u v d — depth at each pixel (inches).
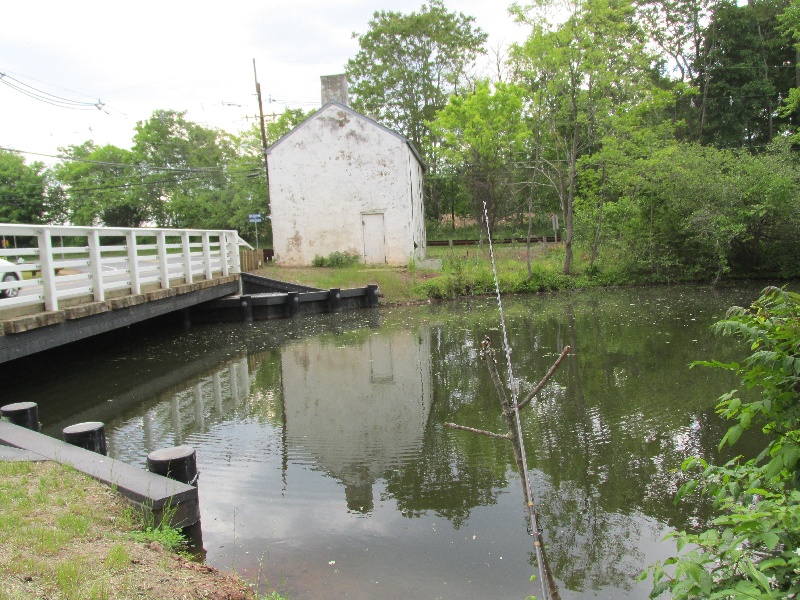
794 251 823.7
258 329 609.3
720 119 1274.6
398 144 928.9
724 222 776.9
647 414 287.3
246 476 232.7
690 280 857.5
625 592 150.9
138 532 157.1
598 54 783.7
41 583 121.8
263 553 172.7
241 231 1432.1
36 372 424.5
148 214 1596.9
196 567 147.1
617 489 210.1
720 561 93.9
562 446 252.4
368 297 746.2
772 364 100.0
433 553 171.3
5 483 178.7
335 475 231.8
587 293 786.8
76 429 221.0
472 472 230.2
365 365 426.9
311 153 946.1
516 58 835.4
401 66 1487.5
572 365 390.9
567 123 864.9
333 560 167.9
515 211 1213.7
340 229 948.0
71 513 159.6
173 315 634.8
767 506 94.6
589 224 908.6
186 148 1617.9
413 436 274.5
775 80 1311.5
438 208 1498.5
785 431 111.7
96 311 373.4
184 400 348.5
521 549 173.2
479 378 375.6
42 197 1606.8
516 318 596.1
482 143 1111.0
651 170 832.3
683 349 420.8
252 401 344.5
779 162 786.8
